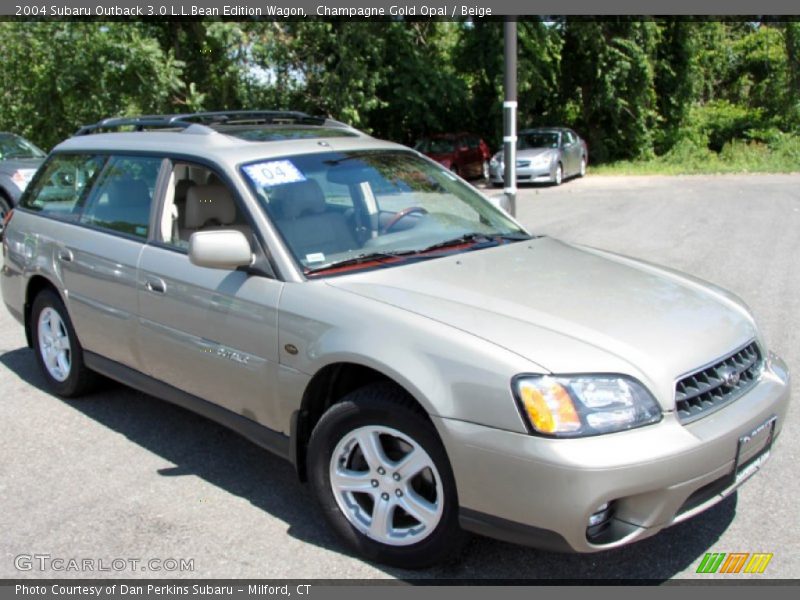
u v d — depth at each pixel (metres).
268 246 3.59
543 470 2.66
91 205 4.80
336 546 3.41
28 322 5.43
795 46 28.20
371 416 3.12
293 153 4.10
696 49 27.31
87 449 4.44
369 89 21.84
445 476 2.94
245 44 20.28
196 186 4.12
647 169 25.48
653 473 2.67
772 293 7.77
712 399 2.99
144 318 4.20
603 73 25.88
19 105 21.70
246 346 3.61
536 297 3.29
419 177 4.50
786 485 3.82
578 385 2.73
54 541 3.48
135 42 18.95
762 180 21.17
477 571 3.20
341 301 3.27
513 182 9.52
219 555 3.36
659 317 3.20
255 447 4.46
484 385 2.79
